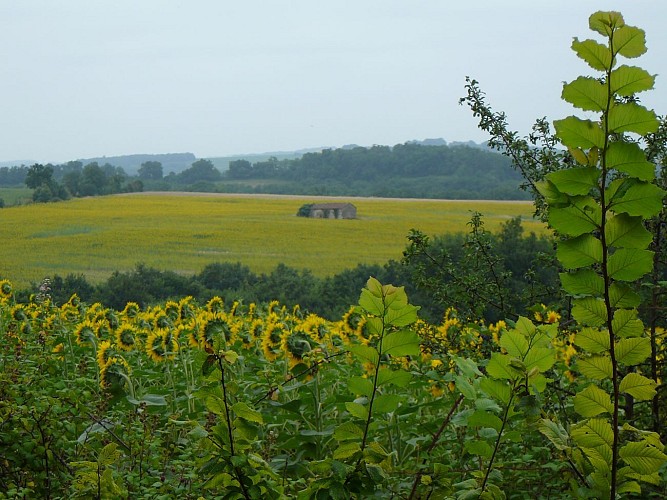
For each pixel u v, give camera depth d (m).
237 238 65.75
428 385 6.25
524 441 4.71
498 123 7.13
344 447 3.04
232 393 3.05
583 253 2.38
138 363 7.99
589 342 2.50
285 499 3.23
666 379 5.03
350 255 57.84
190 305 10.08
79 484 3.68
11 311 9.76
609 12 2.20
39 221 72.38
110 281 33.84
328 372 6.71
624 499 3.59
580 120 2.26
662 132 5.79
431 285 7.00
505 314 6.65
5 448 4.60
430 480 3.23
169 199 98.31
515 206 86.50
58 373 7.57
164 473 4.84
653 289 5.30
